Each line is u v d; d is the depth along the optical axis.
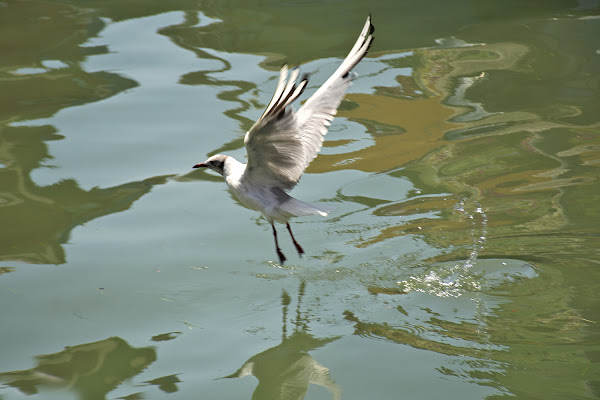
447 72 18.66
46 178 14.47
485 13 22.25
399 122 16.39
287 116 8.32
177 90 18.06
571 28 20.72
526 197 13.29
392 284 11.23
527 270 11.30
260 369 9.41
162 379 9.25
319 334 10.14
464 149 15.14
